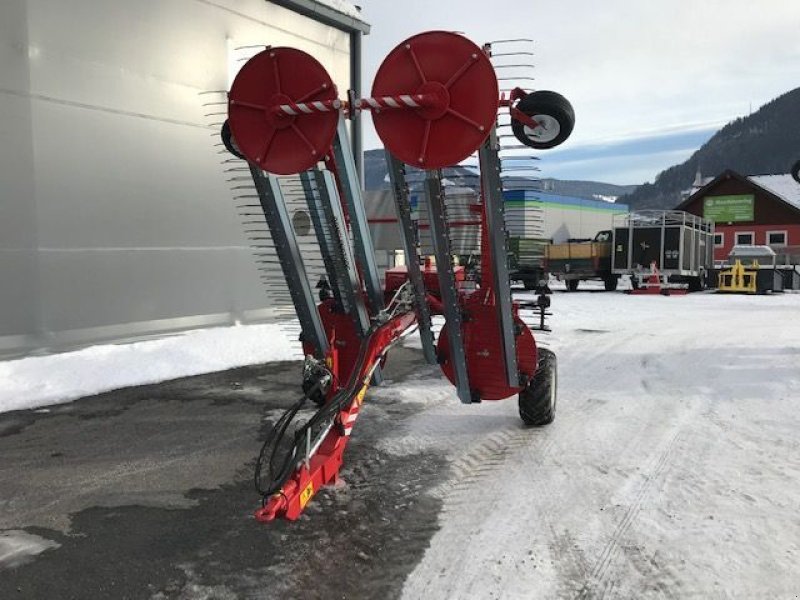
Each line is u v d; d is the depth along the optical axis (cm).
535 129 415
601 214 3653
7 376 647
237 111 381
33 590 286
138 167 845
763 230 4144
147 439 494
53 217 753
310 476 308
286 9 1055
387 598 279
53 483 407
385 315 431
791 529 333
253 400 608
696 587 282
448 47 333
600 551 314
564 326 1136
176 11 885
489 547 320
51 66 745
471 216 466
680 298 1845
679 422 522
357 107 347
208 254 941
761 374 700
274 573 300
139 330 851
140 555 316
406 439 487
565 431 501
